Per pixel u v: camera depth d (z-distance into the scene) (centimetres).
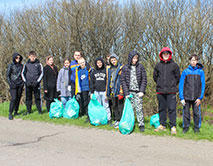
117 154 373
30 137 473
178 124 571
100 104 575
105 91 576
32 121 634
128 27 882
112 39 900
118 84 549
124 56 877
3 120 654
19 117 684
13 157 356
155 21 759
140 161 343
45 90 712
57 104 659
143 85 512
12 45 1059
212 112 692
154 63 754
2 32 1084
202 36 689
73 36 904
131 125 500
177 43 721
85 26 887
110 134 496
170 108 498
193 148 407
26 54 1009
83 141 446
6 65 1080
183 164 333
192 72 490
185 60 709
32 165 324
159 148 406
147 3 793
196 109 491
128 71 520
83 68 646
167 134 490
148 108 761
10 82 688
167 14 739
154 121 546
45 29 968
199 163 338
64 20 920
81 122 593
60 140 452
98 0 906
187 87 491
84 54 911
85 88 643
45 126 574
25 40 1011
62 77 695
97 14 893
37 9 996
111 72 556
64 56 939
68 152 381
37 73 700
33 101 988
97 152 382
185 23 709
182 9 723
